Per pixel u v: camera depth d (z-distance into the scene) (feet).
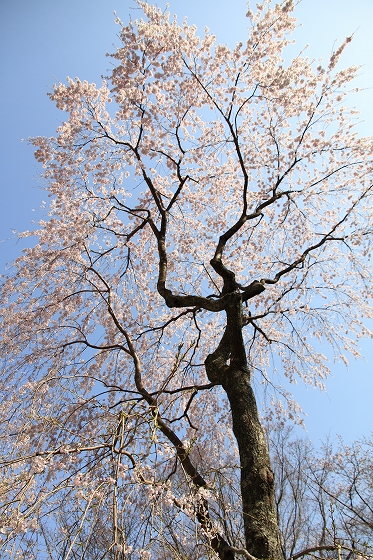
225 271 18.11
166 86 22.77
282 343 25.18
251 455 12.89
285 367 26.32
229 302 16.30
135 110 22.50
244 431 13.52
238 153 20.27
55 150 22.59
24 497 9.72
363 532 22.08
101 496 9.21
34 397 15.71
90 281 22.89
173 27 21.26
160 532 9.24
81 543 8.55
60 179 23.06
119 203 23.15
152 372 24.64
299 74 21.97
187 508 10.08
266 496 12.05
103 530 9.53
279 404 25.34
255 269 26.61
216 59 22.02
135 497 11.55
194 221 26.32
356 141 24.26
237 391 14.58
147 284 26.08
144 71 21.99
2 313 21.40
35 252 21.93
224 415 24.49
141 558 8.81
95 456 12.75
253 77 22.54
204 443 23.29
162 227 21.93
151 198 26.11
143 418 10.44
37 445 15.02
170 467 15.14
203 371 25.39
